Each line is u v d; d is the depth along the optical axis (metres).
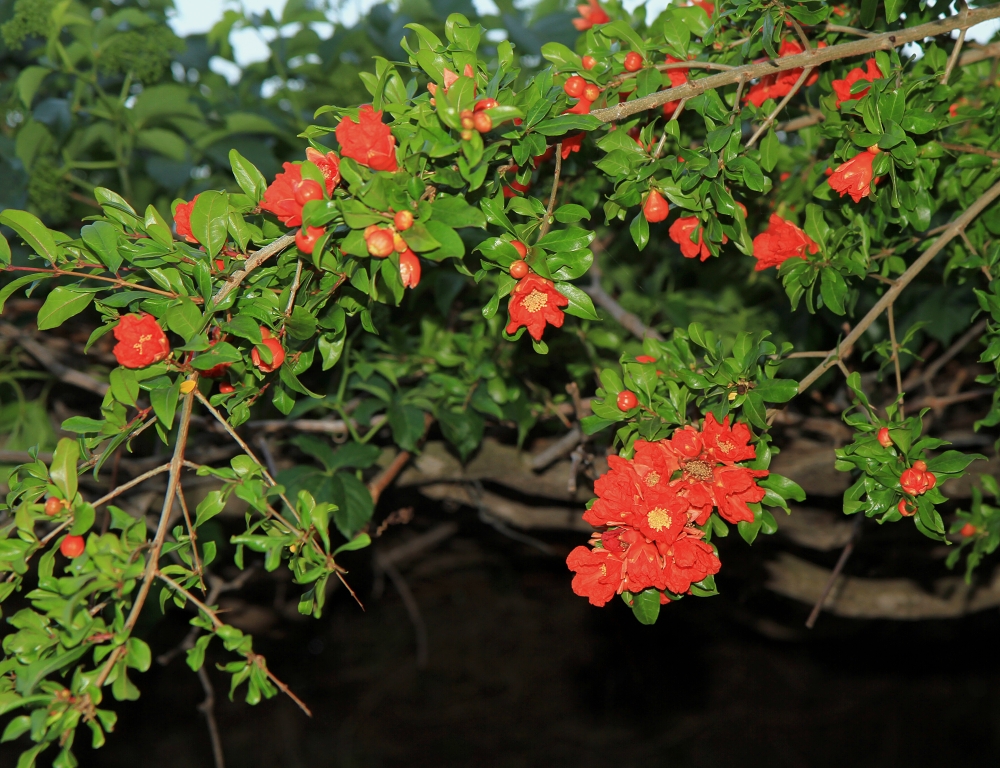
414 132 1.19
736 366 1.27
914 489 1.24
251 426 1.65
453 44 1.24
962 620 3.32
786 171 1.57
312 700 4.48
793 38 1.38
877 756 4.75
